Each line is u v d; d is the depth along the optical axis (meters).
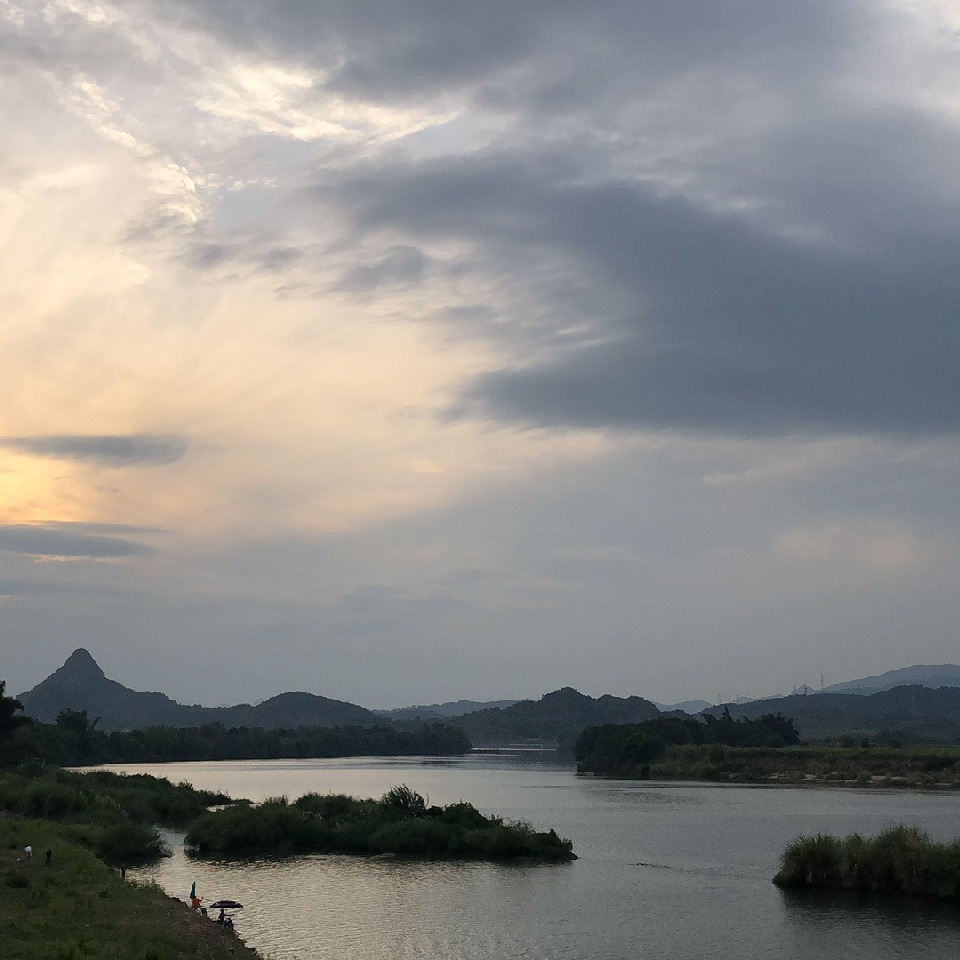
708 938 53.50
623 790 170.38
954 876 63.25
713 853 85.81
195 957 42.31
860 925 56.09
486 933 54.78
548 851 83.62
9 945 39.47
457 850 85.19
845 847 68.25
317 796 103.19
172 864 79.50
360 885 69.94
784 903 62.34
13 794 102.44
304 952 50.56
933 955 49.78
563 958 49.72
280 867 78.25
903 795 155.00
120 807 108.19
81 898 50.81
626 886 69.12
